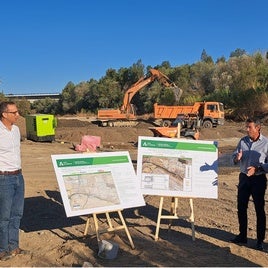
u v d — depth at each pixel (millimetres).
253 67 56375
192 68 70562
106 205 6051
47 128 24641
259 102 45625
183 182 6629
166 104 58750
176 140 6863
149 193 6516
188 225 7809
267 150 6391
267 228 7566
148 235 6973
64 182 6012
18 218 5953
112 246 5770
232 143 26516
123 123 37969
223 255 6090
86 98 82562
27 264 5637
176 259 5828
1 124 5691
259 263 5836
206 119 36250
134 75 81375
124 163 6531
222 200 9961
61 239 6883
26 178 13008
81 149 20016
